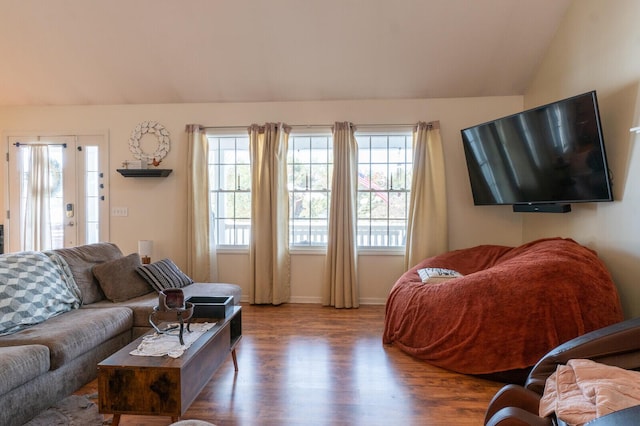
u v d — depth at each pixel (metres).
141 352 1.69
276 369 2.44
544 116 2.81
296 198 4.32
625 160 2.40
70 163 4.33
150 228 4.28
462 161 4.00
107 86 4.06
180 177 4.24
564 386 1.33
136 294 2.89
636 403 1.10
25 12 3.30
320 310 3.88
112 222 4.31
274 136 4.04
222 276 4.29
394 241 4.27
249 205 4.36
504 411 1.26
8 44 3.59
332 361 2.58
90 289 2.76
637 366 1.39
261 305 4.06
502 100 3.94
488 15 3.15
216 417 1.88
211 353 1.90
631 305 2.34
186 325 2.01
